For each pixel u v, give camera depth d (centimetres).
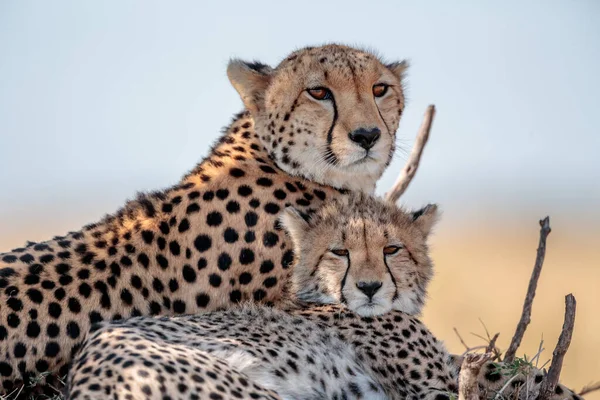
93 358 816
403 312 1000
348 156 1055
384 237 992
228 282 1019
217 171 1059
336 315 988
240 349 908
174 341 884
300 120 1066
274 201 1048
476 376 775
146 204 1045
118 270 999
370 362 973
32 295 966
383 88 1109
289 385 915
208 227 1023
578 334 1919
